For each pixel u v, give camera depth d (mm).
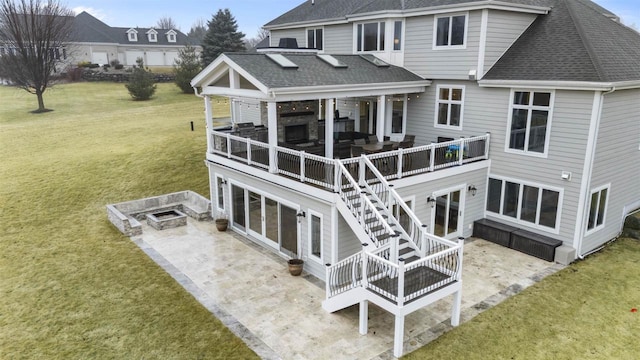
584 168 12891
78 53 58469
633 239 15078
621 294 11336
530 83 13531
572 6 16062
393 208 12828
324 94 13719
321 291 11984
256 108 19984
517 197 14828
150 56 65375
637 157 15094
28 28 38094
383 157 12570
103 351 9523
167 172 22688
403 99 17984
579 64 13148
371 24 18141
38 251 15039
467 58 15391
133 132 30188
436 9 15750
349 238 12250
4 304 11586
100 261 14062
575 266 13047
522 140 14383
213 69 15289
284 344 9602
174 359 9188
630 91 13516
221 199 17312
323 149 16156
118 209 17922
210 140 17016
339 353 9258
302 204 12852
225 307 11172
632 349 9219
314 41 21875
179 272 13180
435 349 9312
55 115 37125
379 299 9273
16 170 23609
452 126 16562
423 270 10312
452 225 15133
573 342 9477
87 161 24453
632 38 16219
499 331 9914
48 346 9758
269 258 14172
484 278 12375
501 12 14977
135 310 11117
